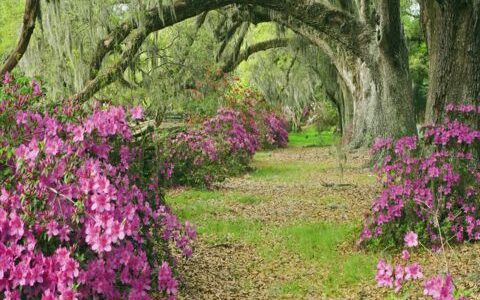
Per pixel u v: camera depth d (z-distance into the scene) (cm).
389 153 805
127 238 475
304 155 2600
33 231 379
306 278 673
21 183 397
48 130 449
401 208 763
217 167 1518
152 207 541
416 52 3769
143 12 1368
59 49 1430
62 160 398
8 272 360
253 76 3547
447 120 820
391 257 712
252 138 2122
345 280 650
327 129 4394
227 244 832
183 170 1406
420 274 392
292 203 1222
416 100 4066
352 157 2086
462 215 766
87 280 371
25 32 851
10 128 468
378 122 2067
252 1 1480
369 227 780
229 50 2709
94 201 373
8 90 522
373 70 1758
